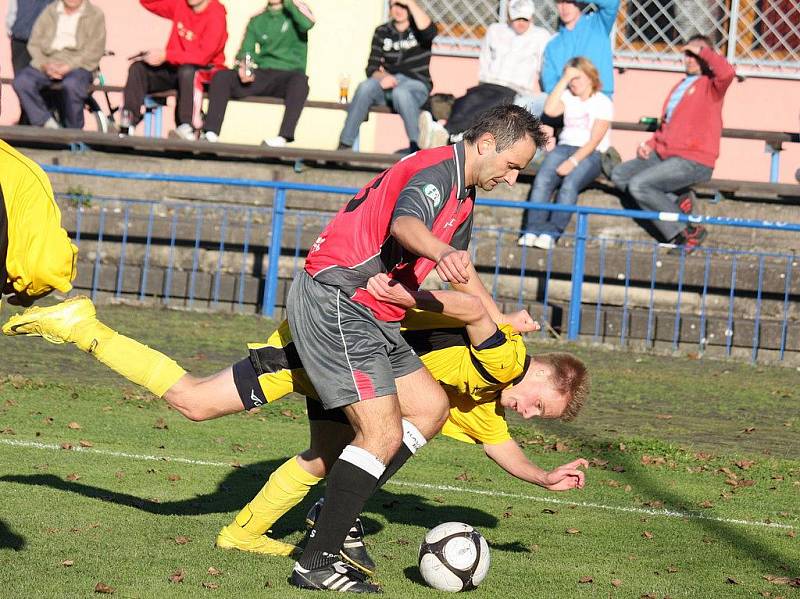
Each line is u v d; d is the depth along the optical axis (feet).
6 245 36.81
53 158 130.72
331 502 41.37
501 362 44.70
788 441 77.51
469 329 44.21
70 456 61.11
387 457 41.32
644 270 117.70
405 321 45.75
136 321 108.17
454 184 40.63
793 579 46.75
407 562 46.39
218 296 119.75
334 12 154.81
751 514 58.75
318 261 41.29
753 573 47.78
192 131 131.64
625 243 122.21
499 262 118.52
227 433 71.00
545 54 125.18
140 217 124.57
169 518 50.03
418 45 127.85
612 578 45.65
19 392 77.92
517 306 114.73
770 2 148.25
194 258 120.78
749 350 112.47
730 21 148.66
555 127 124.26
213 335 103.14
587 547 50.60
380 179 41.52
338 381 40.78
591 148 118.83
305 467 45.39
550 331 114.32
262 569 43.55
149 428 70.44
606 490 62.64
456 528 42.98
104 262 125.29
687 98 119.14
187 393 44.42
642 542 52.01
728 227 122.83
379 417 40.86
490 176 41.09
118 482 56.13
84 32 133.69
